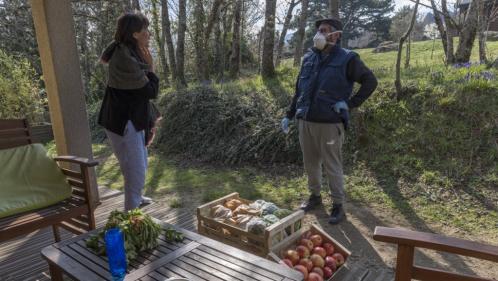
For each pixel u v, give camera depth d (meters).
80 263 1.85
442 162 4.14
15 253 2.91
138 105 2.91
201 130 6.13
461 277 1.48
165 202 4.04
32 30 12.80
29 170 2.93
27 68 7.91
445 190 3.78
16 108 7.34
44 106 8.43
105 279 1.71
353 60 3.13
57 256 1.92
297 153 4.98
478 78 4.82
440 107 4.68
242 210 2.82
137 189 3.11
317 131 3.27
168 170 5.36
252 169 5.07
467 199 3.59
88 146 3.82
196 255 1.92
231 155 5.36
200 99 6.48
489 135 4.18
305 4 9.47
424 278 1.53
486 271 2.60
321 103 3.18
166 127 6.57
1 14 12.65
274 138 5.17
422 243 1.46
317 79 3.24
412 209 3.56
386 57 11.74
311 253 2.51
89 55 13.43
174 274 1.76
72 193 2.92
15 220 2.50
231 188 4.41
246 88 6.62
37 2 3.37
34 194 2.78
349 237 3.13
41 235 3.23
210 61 10.65
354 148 4.76
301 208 3.68
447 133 4.39
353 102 3.18
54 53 3.48
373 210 3.61
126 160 3.02
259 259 1.87
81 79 3.71
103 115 2.98
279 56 11.07
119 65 2.72
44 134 7.66
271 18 7.39
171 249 1.98
